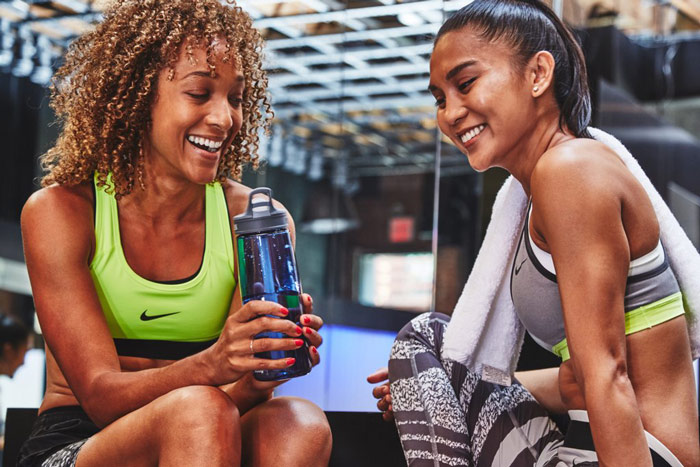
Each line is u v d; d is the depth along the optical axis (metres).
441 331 1.59
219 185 1.66
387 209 12.52
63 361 1.44
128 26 1.53
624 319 1.22
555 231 1.22
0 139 6.68
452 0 1.94
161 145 1.50
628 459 1.16
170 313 1.56
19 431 1.74
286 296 1.32
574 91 1.37
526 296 1.39
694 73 5.17
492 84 1.34
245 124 1.70
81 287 1.47
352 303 7.38
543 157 1.26
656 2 4.78
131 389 1.36
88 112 1.55
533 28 1.36
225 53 1.47
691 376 1.30
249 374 1.41
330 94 8.70
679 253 1.36
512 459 1.48
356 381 7.14
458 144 1.41
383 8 5.60
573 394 1.37
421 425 1.50
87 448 1.36
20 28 5.91
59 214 1.49
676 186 4.86
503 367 1.53
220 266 1.59
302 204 12.30
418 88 8.24
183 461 1.22
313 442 1.35
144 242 1.57
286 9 5.98
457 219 2.79
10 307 6.49
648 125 4.39
